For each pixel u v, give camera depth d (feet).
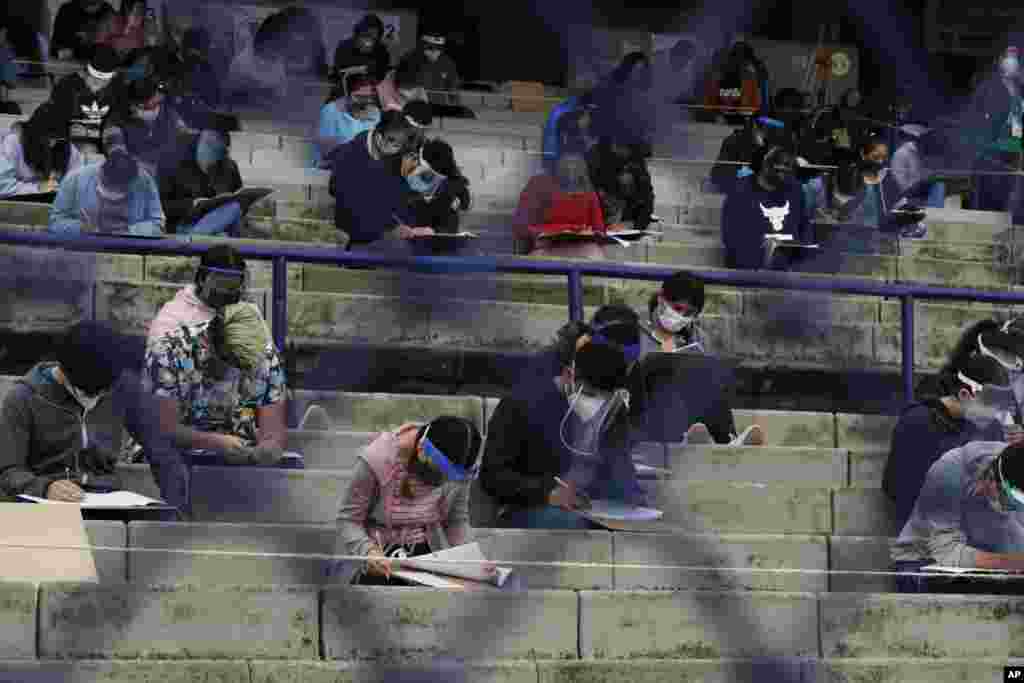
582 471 67.82
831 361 96.22
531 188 98.63
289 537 61.62
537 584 64.44
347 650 56.80
